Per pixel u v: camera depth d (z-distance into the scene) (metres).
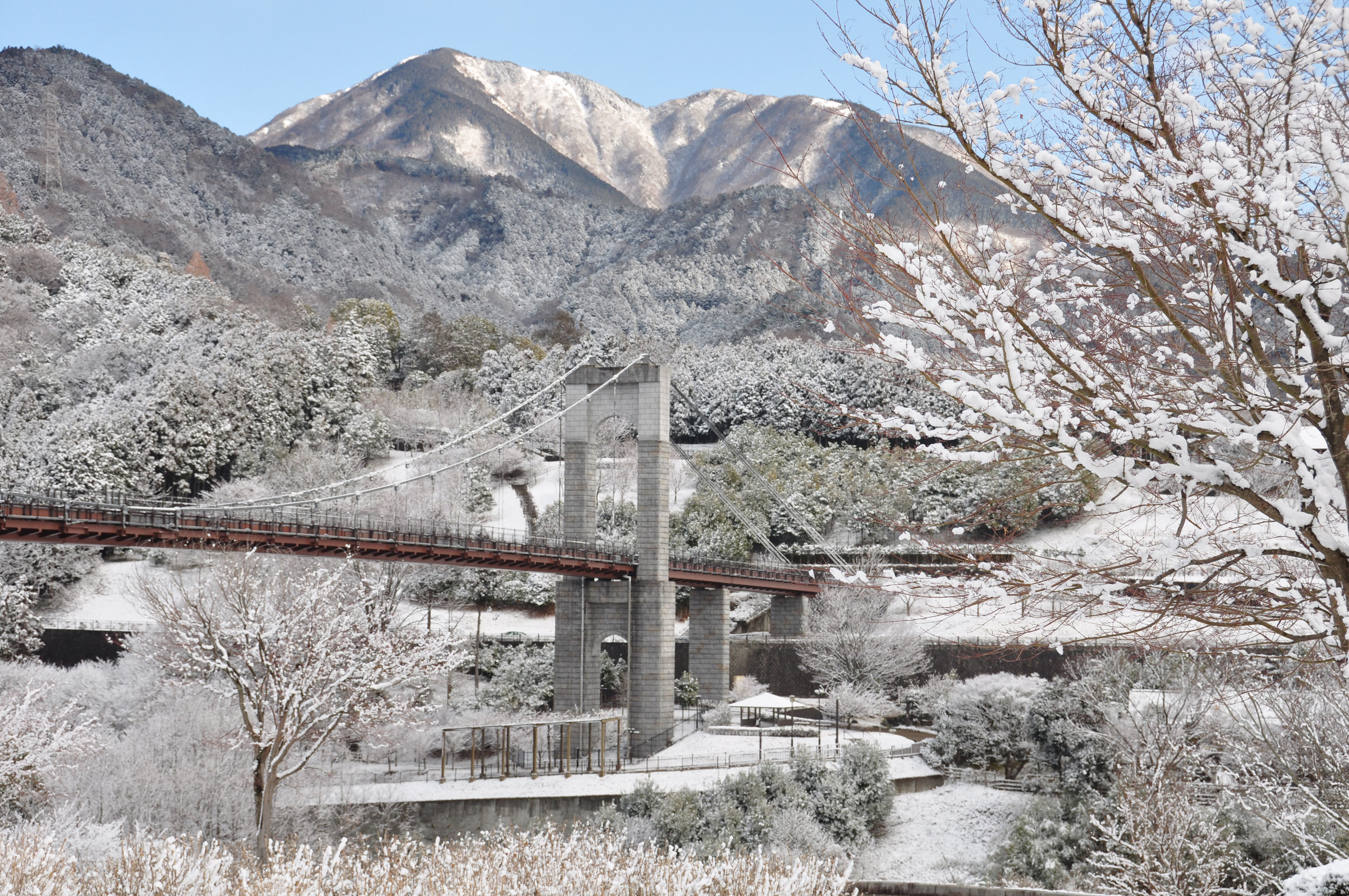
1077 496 13.59
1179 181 10.38
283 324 181.75
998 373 11.93
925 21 10.25
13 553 94.12
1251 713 30.95
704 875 20.45
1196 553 12.02
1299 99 10.19
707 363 151.88
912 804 53.22
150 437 109.38
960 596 12.88
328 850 19.86
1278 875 32.78
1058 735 49.81
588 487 78.62
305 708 38.12
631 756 68.06
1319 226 10.57
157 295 161.50
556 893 19.55
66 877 18.89
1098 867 38.94
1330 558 11.23
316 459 114.88
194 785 44.31
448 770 62.22
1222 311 10.81
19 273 163.00
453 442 78.75
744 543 101.69
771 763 52.16
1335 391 10.95
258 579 43.75
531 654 82.19
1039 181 11.28
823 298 11.73
